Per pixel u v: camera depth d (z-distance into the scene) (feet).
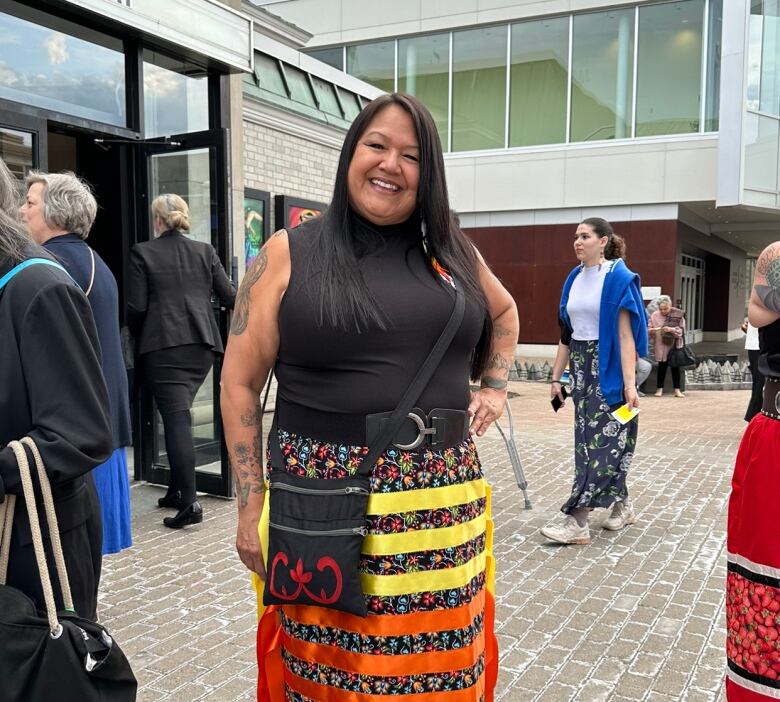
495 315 6.33
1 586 4.88
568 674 9.39
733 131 52.85
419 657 5.23
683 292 76.18
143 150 17.84
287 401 5.45
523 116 62.64
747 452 7.58
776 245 7.51
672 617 11.10
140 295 14.57
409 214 5.59
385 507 5.13
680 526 15.65
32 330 5.15
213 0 18.08
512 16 61.26
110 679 4.91
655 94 58.44
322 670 5.30
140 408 18.16
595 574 12.82
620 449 13.97
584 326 13.96
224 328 16.88
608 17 59.11
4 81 15.06
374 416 5.15
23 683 4.66
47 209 10.02
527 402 36.63
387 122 5.32
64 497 5.52
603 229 13.71
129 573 12.61
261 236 29.84
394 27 65.41
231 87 22.80
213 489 17.33
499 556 13.70
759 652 7.38
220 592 11.83
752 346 17.15
